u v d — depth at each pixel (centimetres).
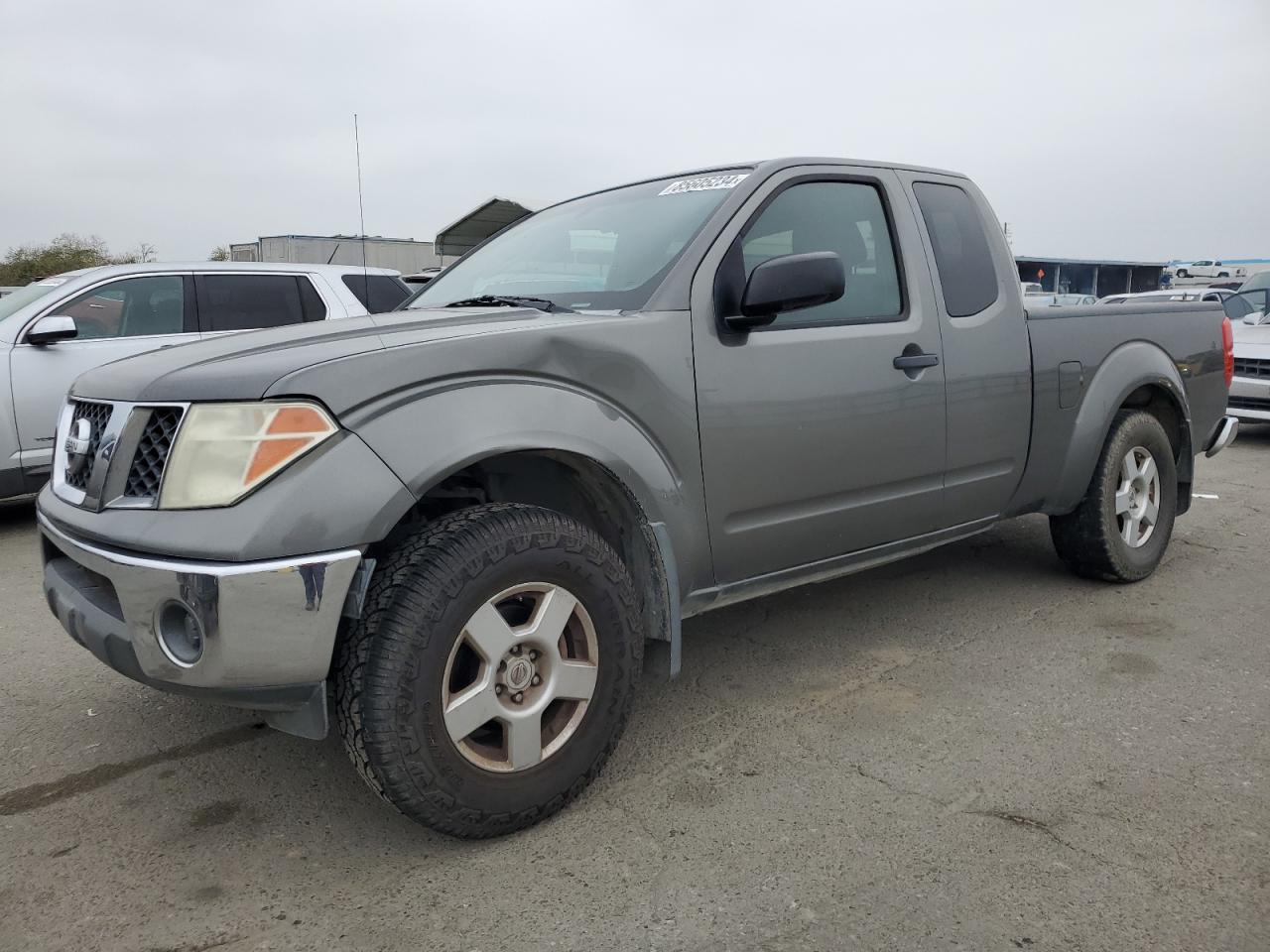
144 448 224
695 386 277
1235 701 319
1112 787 262
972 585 454
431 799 223
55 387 608
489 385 237
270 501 206
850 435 316
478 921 210
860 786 266
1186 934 199
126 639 219
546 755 243
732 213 302
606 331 260
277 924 210
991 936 199
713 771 277
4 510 698
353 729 217
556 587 240
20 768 290
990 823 244
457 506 286
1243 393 930
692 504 278
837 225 332
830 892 217
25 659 384
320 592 208
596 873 227
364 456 215
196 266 687
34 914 216
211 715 327
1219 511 622
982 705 319
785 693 333
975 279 372
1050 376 390
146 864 236
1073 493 412
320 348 230
